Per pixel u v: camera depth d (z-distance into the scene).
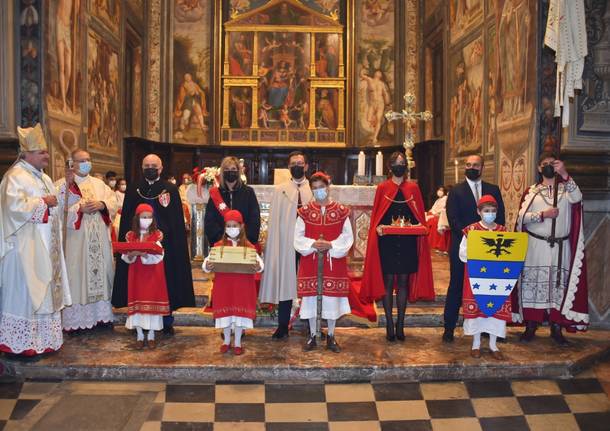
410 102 8.52
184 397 4.63
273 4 15.56
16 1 7.15
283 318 5.71
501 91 8.73
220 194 5.45
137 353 5.24
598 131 6.69
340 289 5.29
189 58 15.41
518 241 5.07
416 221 5.59
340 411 4.49
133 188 5.71
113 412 4.36
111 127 11.52
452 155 12.07
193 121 15.45
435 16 13.53
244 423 4.29
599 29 6.65
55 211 5.15
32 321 5.00
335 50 15.66
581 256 5.63
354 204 7.97
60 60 8.45
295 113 15.62
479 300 5.10
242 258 4.97
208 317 6.28
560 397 4.79
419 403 4.64
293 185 5.61
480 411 4.54
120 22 12.09
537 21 6.90
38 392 4.70
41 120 7.26
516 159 8.01
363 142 15.63
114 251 5.18
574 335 6.12
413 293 5.73
